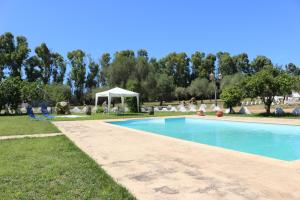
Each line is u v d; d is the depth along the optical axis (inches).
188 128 718.5
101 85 2672.2
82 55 2721.5
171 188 202.2
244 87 912.3
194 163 272.4
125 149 353.4
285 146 470.0
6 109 1259.2
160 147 362.3
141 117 925.2
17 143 412.5
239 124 727.1
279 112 883.4
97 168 262.2
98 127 617.6
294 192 188.1
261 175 228.1
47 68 2613.2
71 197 189.6
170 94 2247.8
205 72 3233.3
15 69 2348.7
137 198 184.5
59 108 1179.3
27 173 247.9
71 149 357.7
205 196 184.7
